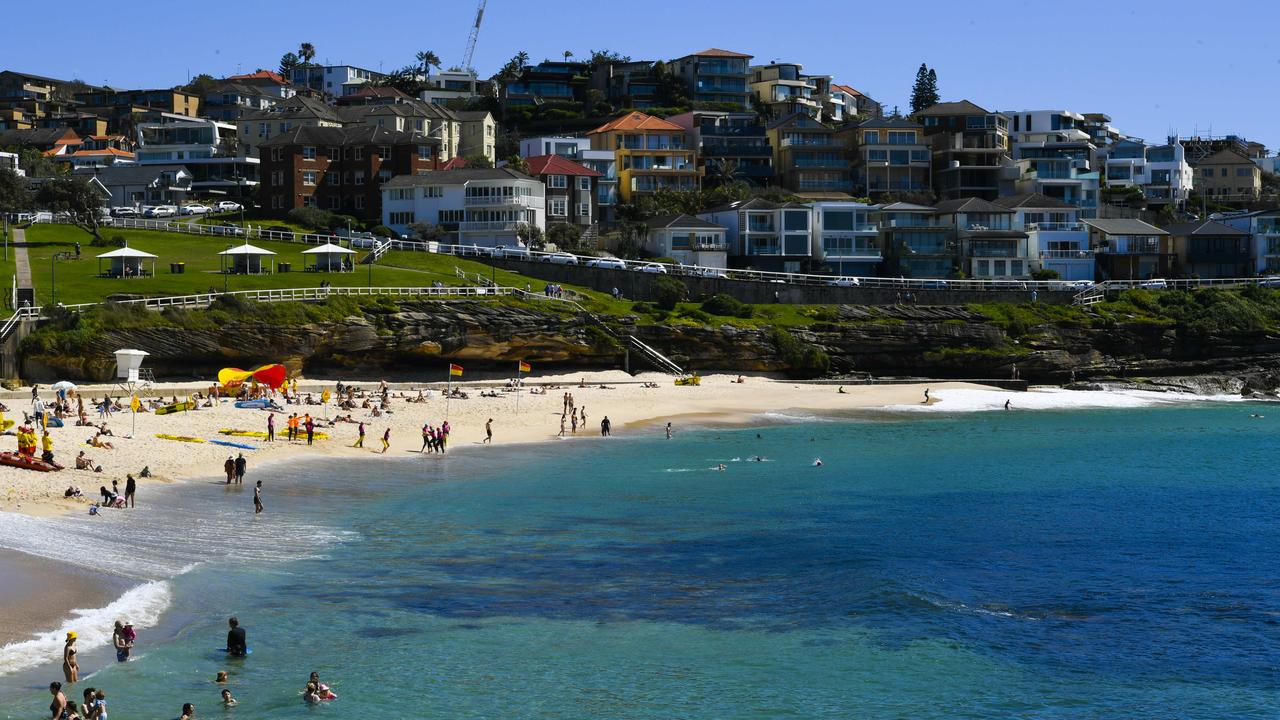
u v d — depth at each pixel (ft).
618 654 114.21
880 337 371.76
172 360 286.66
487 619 122.62
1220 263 474.08
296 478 190.19
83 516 149.69
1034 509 184.44
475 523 164.45
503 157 602.85
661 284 377.71
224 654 109.09
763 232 468.75
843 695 106.11
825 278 418.31
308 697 100.12
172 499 166.50
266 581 131.23
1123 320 388.78
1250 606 133.49
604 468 213.46
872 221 478.18
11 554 127.65
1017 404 329.52
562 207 493.36
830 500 188.55
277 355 298.15
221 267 366.43
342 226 456.45
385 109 556.51
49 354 271.49
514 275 389.19
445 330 321.11
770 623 124.26
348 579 134.10
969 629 124.16
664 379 341.41
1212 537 165.99
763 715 101.30
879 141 577.43
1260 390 377.50
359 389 296.71
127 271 342.64
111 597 119.34
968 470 220.84
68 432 203.82
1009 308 392.88
